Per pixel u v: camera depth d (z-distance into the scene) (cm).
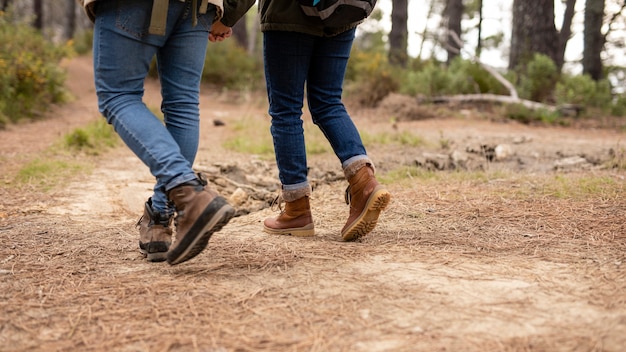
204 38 234
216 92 1580
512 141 702
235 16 241
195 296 196
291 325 172
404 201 355
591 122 1007
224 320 176
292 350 156
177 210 208
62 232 294
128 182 438
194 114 238
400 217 317
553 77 1179
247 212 346
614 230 276
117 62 215
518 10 1329
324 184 425
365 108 1140
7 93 849
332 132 265
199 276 217
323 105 270
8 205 357
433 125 916
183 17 223
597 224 288
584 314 175
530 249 248
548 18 1308
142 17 213
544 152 596
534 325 168
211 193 205
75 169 481
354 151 261
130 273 224
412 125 912
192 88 237
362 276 213
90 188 414
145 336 167
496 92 1195
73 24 2709
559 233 275
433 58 1405
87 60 1961
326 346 158
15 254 253
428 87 1187
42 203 365
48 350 160
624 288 195
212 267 228
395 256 239
